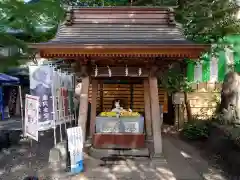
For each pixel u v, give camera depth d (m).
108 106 15.06
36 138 8.61
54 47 7.51
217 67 14.55
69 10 8.65
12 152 9.87
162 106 16.00
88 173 7.54
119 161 8.61
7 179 7.06
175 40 8.10
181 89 14.54
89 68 9.02
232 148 8.58
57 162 8.59
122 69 8.98
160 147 8.48
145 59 8.38
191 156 9.49
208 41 12.23
